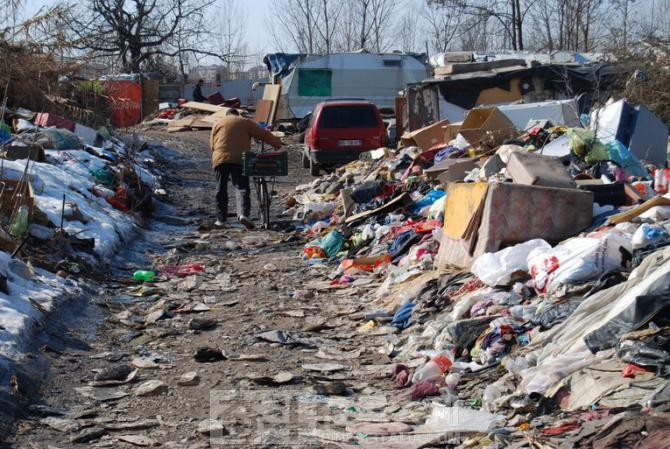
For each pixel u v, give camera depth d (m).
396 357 7.04
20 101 19.89
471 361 6.57
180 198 17.72
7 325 6.66
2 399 5.55
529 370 5.67
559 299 6.71
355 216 12.34
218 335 7.82
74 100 22.62
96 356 6.98
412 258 9.80
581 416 4.84
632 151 13.61
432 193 12.28
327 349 7.31
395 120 27.83
